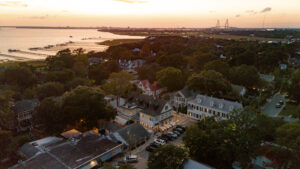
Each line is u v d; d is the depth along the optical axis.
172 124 57.09
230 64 122.19
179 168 31.53
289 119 56.00
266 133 36.75
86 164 36.00
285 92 78.56
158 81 88.81
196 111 62.72
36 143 44.22
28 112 62.59
